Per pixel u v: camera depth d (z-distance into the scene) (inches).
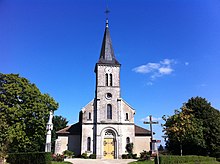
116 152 1884.8
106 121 1941.4
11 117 1456.7
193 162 1398.9
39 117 1551.4
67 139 1993.1
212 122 1758.1
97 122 1926.7
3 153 1082.7
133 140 1936.5
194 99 1873.8
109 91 2014.0
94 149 1888.5
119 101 2000.5
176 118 1678.2
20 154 1203.2
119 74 2069.4
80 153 1925.4
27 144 1526.8
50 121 1382.9
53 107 1653.5
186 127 1641.2
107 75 2055.9
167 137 1745.8
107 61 2097.7
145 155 1635.1
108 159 1742.1
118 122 1950.1
